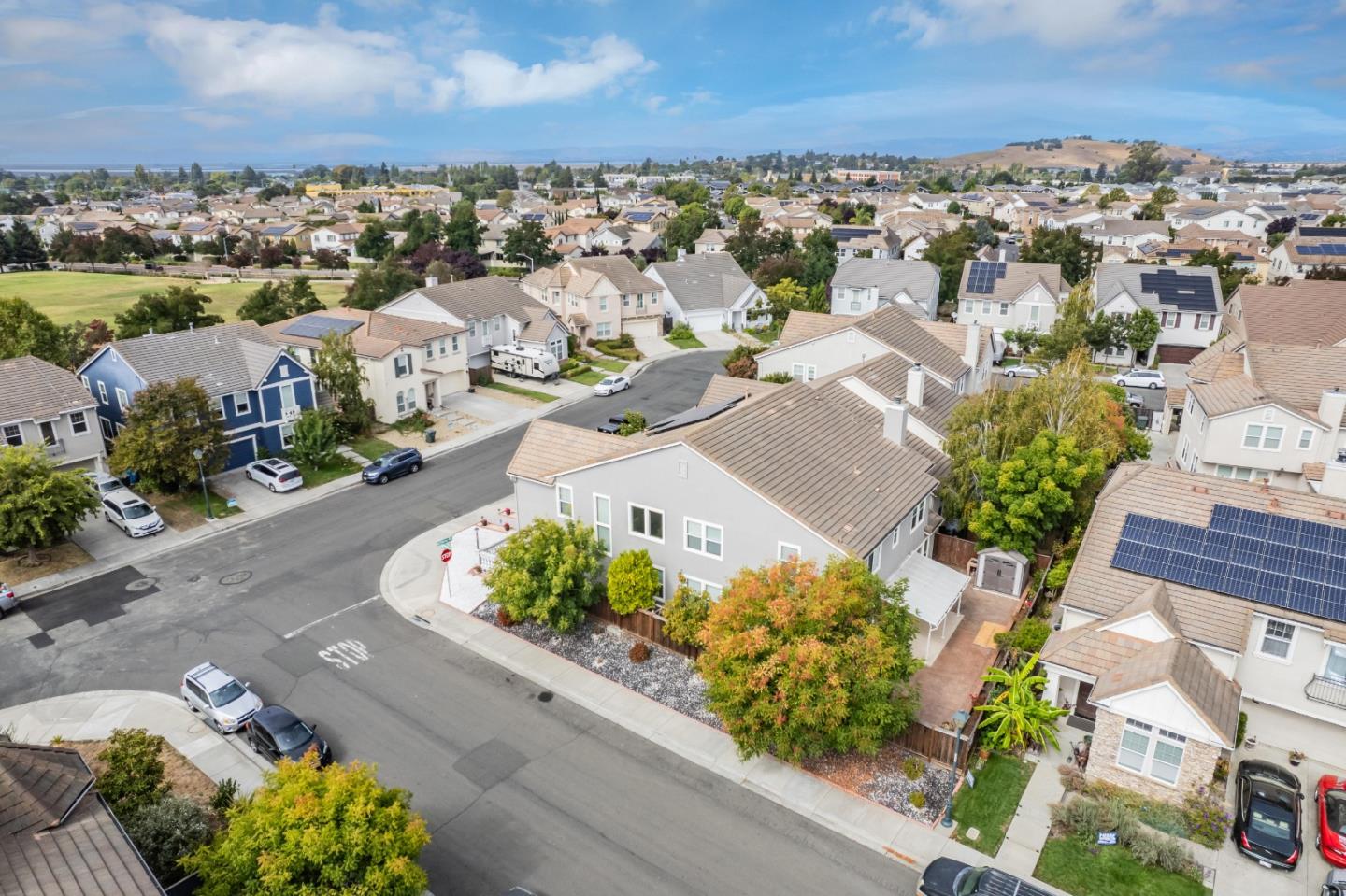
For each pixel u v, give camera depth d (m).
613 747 24.03
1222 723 20.55
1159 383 59.28
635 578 28.42
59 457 41.09
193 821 18.78
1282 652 24.05
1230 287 83.19
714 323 85.62
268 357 46.84
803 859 19.95
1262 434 36.75
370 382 53.12
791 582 23.17
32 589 33.31
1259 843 19.56
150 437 39.12
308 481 44.69
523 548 28.53
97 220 197.88
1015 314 79.06
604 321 77.81
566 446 33.09
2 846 14.38
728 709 22.28
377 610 31.75
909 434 37.03
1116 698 21.45
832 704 20.78
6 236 142.12
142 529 37.78
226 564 35.50
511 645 29.28
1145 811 21.19
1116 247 124.19
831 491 28.06
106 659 28.61
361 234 152.12
